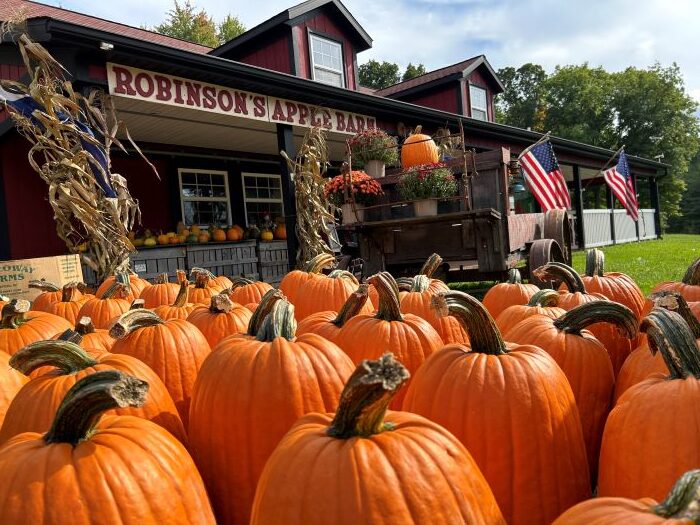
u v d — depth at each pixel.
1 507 1.33
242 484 1.92
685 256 15.13
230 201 14.12
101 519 1.36
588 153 21.78
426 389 1.98
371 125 11.89
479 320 1.99
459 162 7.34
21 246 9.59
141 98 7.66
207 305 3.47
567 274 3.44
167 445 1.61
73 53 6.83
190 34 39.06
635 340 3.20
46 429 1.83
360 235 8.05
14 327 3.21
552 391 1.91
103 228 6.09
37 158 9.84
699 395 1.65
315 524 1.29
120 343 2.62
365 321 2.68
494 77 20.22
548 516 1.82
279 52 13.39
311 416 1.61
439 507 1.32
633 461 1.68
